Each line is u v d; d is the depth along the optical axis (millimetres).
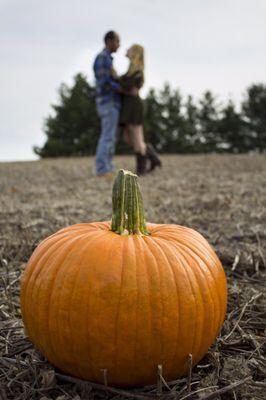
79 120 39938
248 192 7781
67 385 2080
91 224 2303
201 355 2104
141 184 8938
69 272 1938
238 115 45844
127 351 1893
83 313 1880
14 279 3346
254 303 2918
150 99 42531
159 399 1939
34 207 6320
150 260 1953
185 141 44312
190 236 2225
